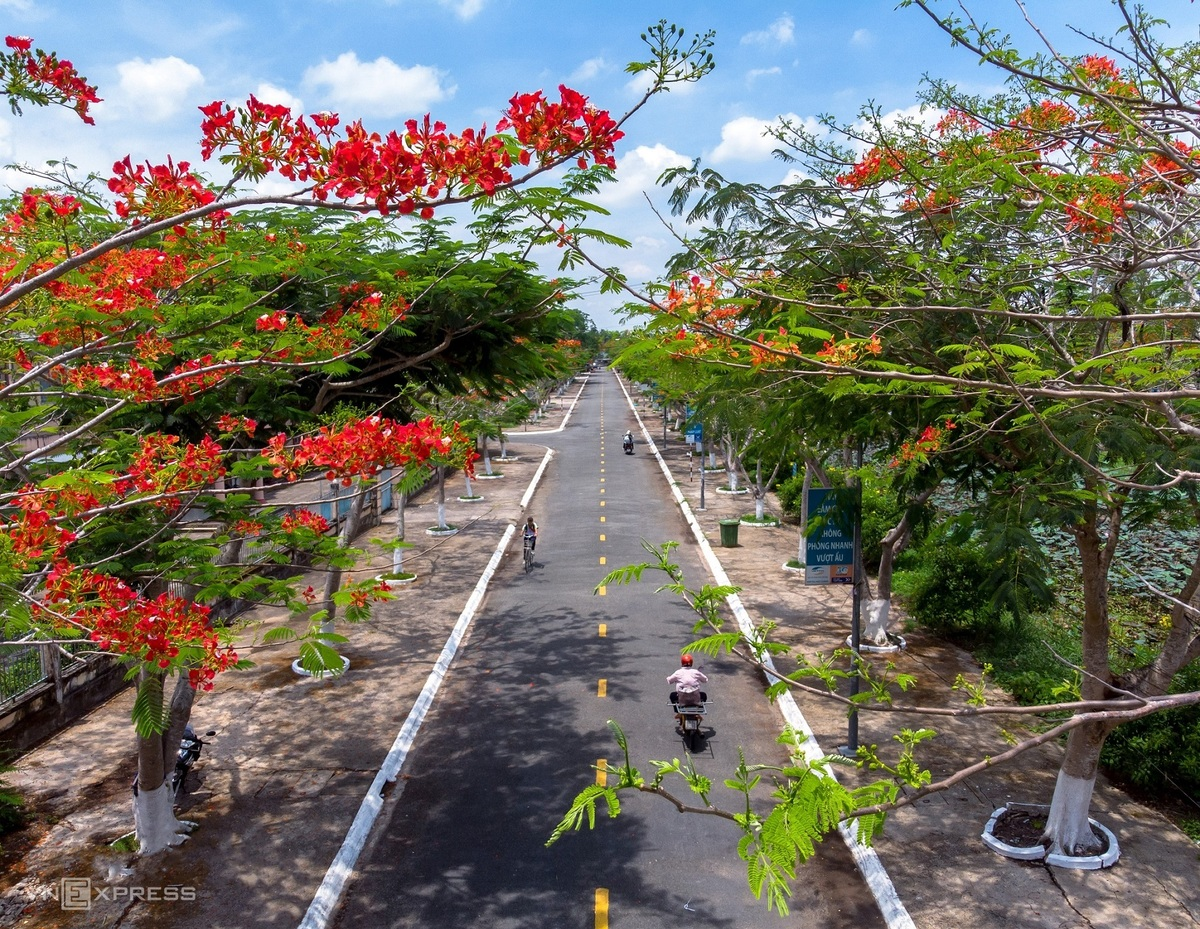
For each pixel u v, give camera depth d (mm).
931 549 13695
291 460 5277
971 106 6086
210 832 8023
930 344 7500
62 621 4562
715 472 33344
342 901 7070
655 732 10250
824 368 4422
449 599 16031
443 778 9188
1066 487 6539
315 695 11375
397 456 5223
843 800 2947
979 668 12031
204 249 6613
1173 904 6664
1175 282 6352
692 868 7461
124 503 4902
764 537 21141
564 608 15617
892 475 9305
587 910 6891
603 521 23984
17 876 7367
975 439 6367
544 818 8336
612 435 47656
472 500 27094
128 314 5547
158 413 7918
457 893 7152
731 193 8734
